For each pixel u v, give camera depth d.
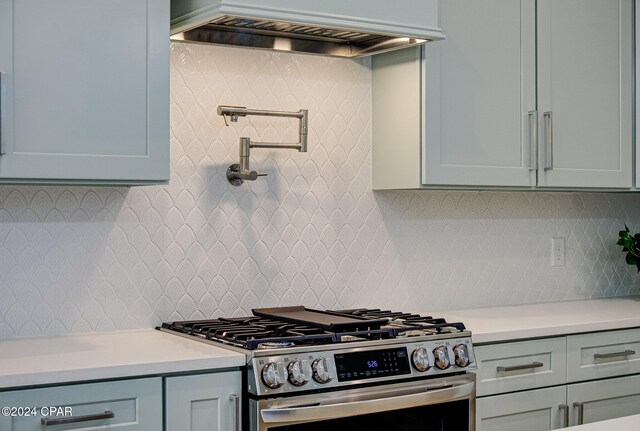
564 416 3.02
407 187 3.09
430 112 3.01
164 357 2.27
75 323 2.71
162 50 2.49
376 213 3.30
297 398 2.32
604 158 3.46
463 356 2.67
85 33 2.37
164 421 2.23
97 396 2.13
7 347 2.45
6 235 2.62
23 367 2.11
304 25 2.67
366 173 3.28
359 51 3.15
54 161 2.32
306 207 3.14
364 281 3.27
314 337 2.47
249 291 3.02
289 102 3.10
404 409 2.56
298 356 2.35
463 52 3.08
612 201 3.98
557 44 3.33
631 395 3.22
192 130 2.90
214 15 2.52
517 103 3.22
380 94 3.23
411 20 2.84
